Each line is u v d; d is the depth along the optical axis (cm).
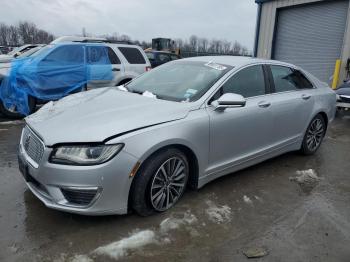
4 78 717
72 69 776
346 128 780
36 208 338
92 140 286
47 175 290
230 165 399
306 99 500
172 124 327
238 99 359
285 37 1527
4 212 329
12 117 743
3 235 293
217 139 370
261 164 498
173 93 390
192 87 389
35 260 265
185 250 286
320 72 1410
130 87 440
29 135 324
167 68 459
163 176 329
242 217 343
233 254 285
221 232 314
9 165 450
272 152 461
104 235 299
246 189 408
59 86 761
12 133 614
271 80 456
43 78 737
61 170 284
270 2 1539
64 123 312
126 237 298
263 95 438
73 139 288
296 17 1467
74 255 272
